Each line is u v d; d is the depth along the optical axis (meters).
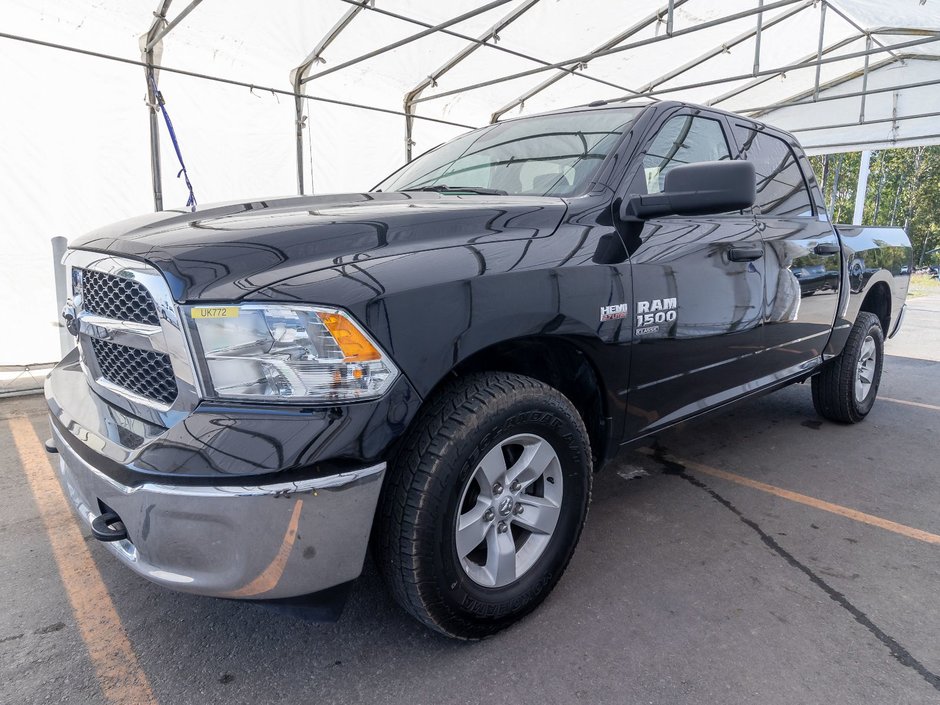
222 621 2.06
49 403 2.04
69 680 1.78
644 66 9.88
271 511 1.43
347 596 1.64
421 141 8.97
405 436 1.69
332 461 1.49
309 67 7.29
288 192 7.48
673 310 2.35
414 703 1.68
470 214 1.93
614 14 7.83
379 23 6.80
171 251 1.55
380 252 1.66
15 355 5.65
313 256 1.58
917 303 13.58
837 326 3.69
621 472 3.36
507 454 2.00
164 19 5.77
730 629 2.00
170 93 6.39
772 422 4.29
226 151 6.89
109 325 1.70
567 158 2.52
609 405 2.21
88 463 1.63
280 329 1.45
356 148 8.15
